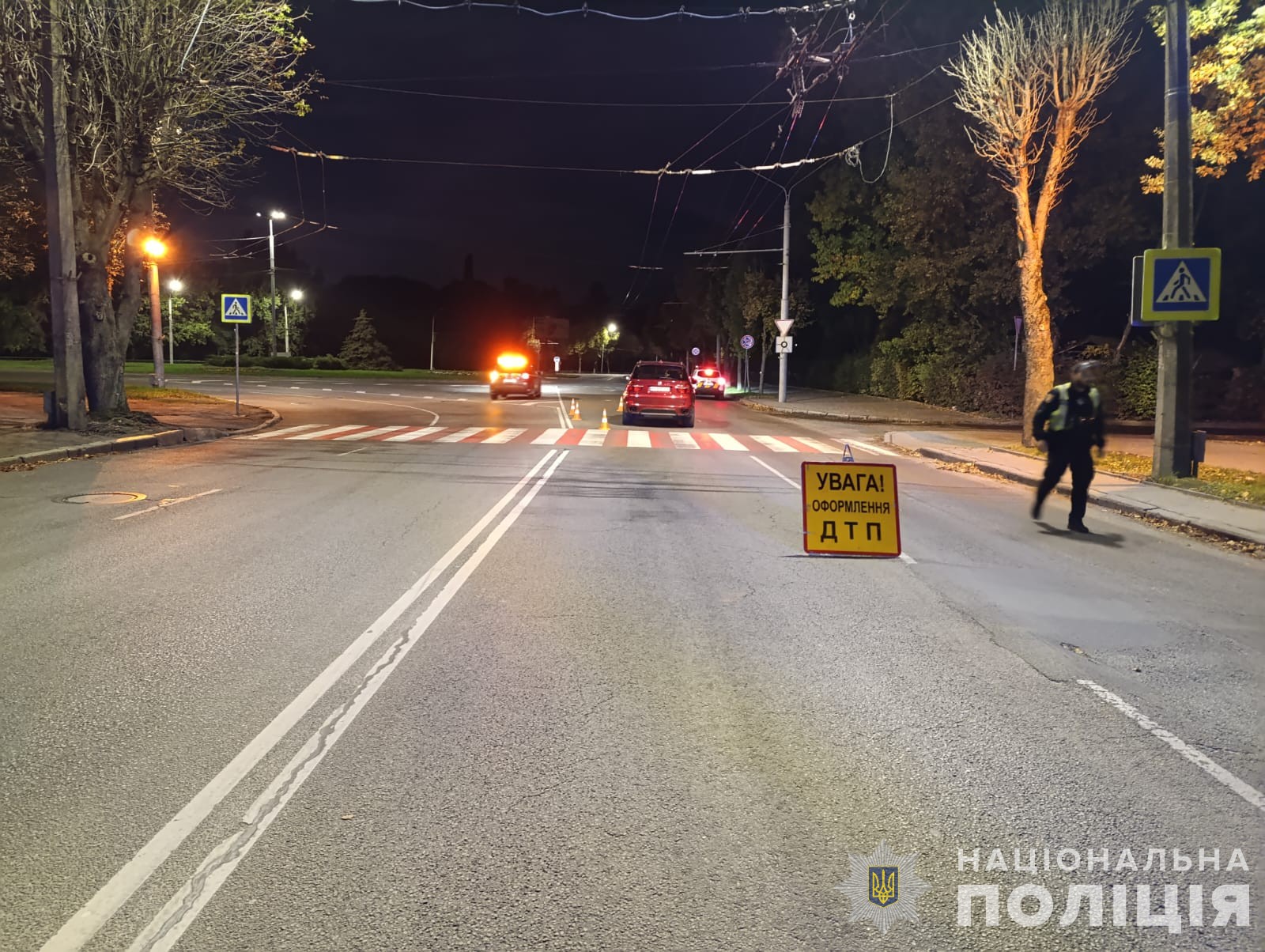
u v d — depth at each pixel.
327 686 5.21
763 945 3.02
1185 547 10.05
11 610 6.59
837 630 6.54
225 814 3.76
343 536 9.45
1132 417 31.38
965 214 32.84
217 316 81.44
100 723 4.64
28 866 3.37
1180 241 13.77
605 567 8.33
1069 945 3.06
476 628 6.38
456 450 18.50
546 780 4.12
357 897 3.22
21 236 28.62
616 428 25.42
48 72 16.42
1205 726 4.89
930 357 38.53
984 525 11.24
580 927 3.08
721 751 4.46
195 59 18.02
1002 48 19.11
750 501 12.59
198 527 9.82
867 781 4.18
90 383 19.17
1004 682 5.52
